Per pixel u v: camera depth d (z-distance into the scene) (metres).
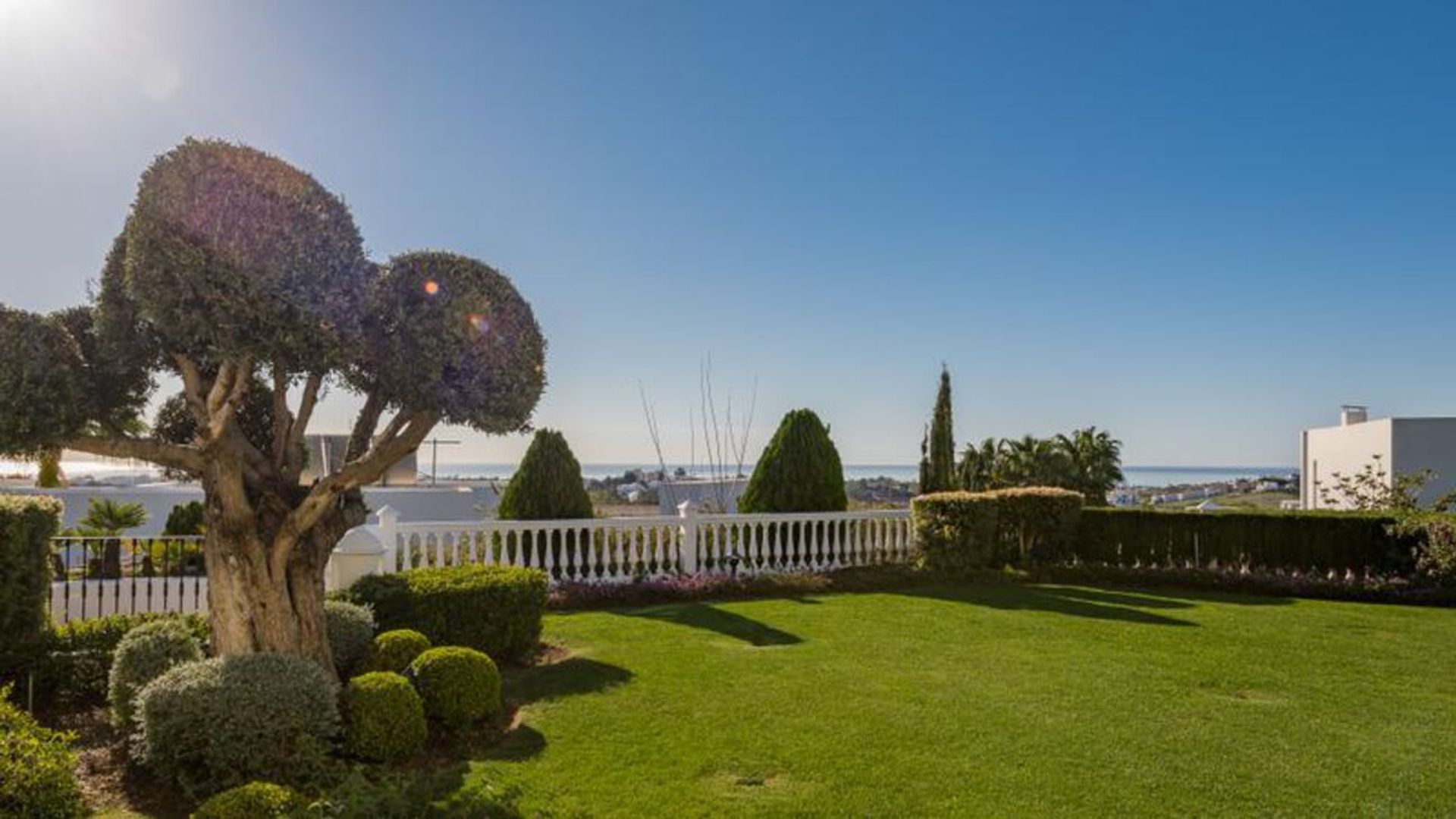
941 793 4.73
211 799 4.07
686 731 5.82
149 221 5.01
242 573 5.87
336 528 6.34
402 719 5.34
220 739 4.73
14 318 5.09
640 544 13.27
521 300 6.25
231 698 4.82
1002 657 8.16
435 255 6.08
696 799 4.63
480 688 5.87
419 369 5.75
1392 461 22.12
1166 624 10.05
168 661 5.86
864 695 6.71
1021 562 14.69
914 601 11.73
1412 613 11.20
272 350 5.23
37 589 7.40
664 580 12.25
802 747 5.48
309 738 4.89
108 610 10.62
